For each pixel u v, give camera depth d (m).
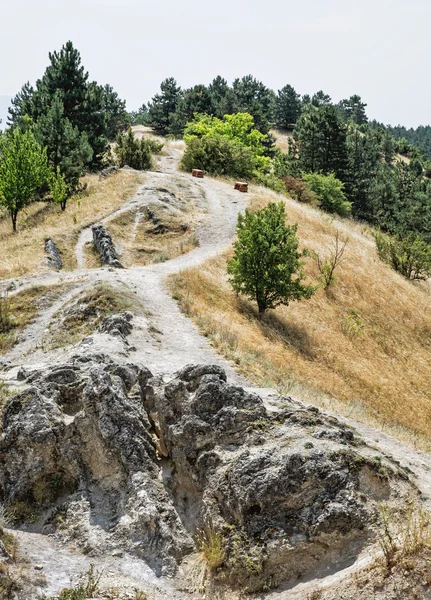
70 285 26.38
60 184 42.97
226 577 7.90
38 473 10.02
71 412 11.11
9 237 38.75
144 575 8.00
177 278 28.59
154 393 11.25
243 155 61.97
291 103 139.62
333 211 66.25
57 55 62.09
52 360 16.59
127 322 20.38
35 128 51.12
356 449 9.71
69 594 7.00
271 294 29.47
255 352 21.72
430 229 73.94
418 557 6.76
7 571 7.26
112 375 11.36
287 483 8.29
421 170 127.50
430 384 29.11
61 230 37.94
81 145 50.00
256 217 29.31
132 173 52.16
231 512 8.48
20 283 27.28
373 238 55.66
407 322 35.50
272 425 9.80
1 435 10.63
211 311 25.64
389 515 8.00
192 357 18.64
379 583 6.69
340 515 7.87
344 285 36.66
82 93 60.12
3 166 39.56
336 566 7.55
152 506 8.84
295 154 97.44
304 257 38.38
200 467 9.40
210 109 102.25
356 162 91.94
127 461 9.70
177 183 50.34
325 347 27.62
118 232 38.38
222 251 35.88
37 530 9.30
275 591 7.55
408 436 15.94
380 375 26.89
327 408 16.69
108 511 9.27
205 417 10.04
